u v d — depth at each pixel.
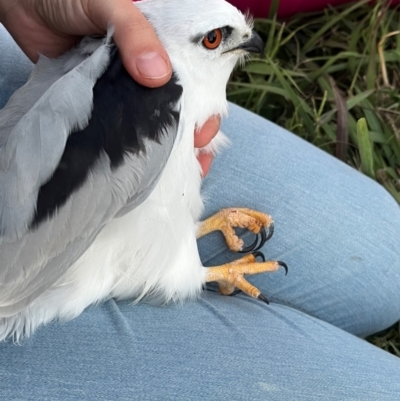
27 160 0.24
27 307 0.27
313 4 0.52
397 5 0.52
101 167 0.25
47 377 0.25
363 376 0.27
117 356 0.26
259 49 0.31
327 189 0.36
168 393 0.26
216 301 0.31
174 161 0.28
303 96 0.50
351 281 0.35
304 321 0.30
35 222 0.24
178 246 0.29
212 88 0.30
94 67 0.26
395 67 0.50
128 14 0.27
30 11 0.31
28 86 0.28
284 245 0.35
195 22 0.28
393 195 0.44
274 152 0.37
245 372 0.26
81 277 0.27
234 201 0.35
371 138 0.46
